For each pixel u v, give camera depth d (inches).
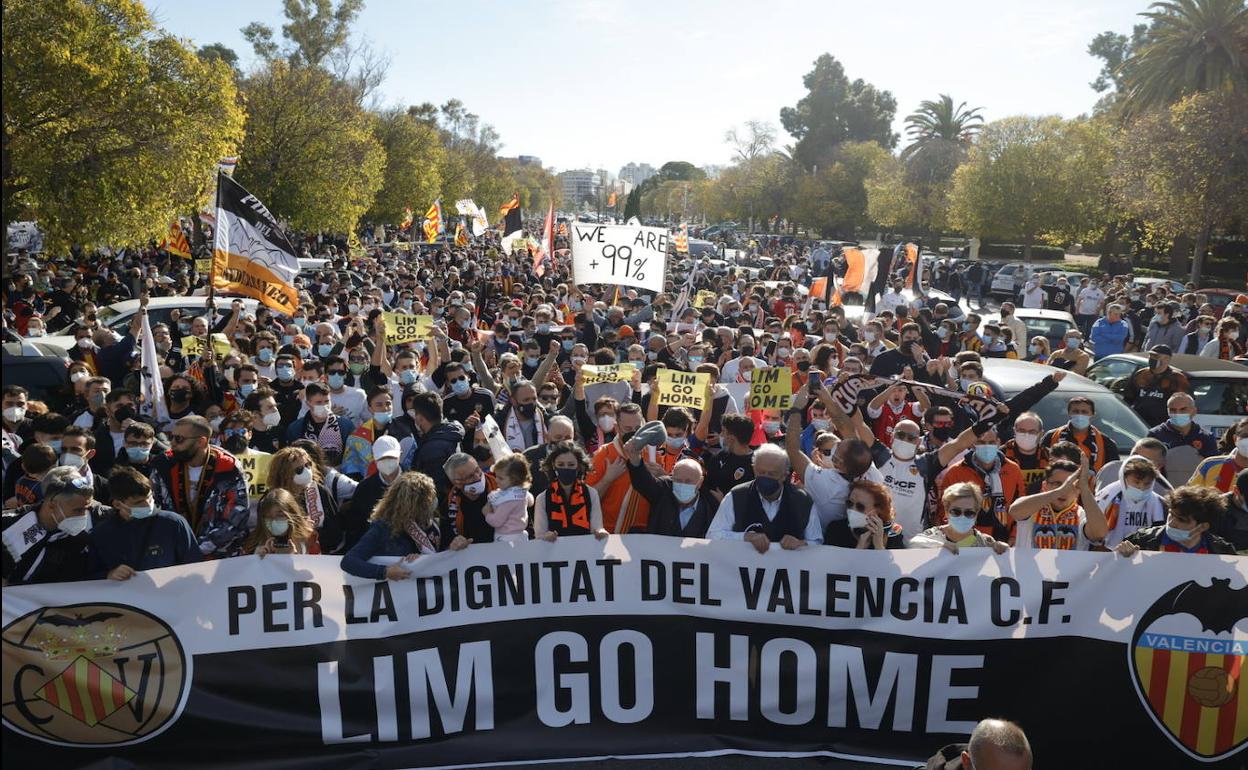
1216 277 1849.2
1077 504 248.8
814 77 4197.8
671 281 1065.5
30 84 642.8
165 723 192.7
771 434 343.0
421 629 207.2
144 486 198.8
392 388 386.9
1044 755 211.2
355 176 1382.9
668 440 276.4
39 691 187.2
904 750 213.6
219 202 402.3
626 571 215.0
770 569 214.7
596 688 214.2
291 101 1307.8
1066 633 211.3
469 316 563.5
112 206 709.3
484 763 207.9
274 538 209.6
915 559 212.8
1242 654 207.6
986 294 1708.9
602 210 6240.2
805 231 3737.7
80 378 358.3
